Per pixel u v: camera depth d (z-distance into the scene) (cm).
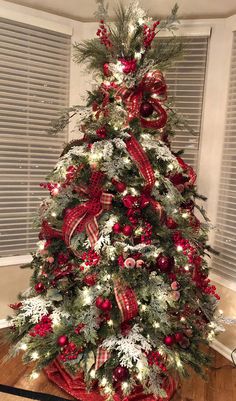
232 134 232
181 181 182
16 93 240
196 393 189
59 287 176
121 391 162
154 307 156
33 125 249
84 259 158
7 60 233
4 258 247
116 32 170
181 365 160
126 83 162
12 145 245
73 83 258
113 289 158
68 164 153
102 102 170
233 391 192
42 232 190
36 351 163
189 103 247
